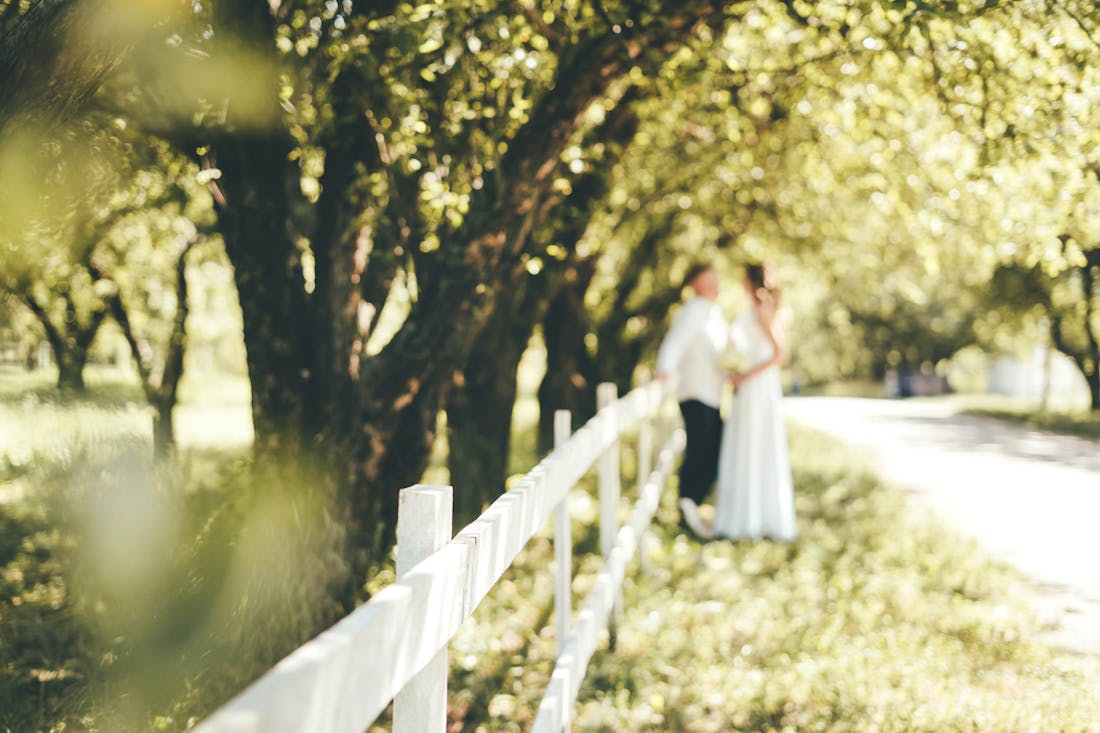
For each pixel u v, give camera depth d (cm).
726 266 1723
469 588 225
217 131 493
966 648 534
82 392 1244
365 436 560
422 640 183
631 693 470
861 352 6278
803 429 2231
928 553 779
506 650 526
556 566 402
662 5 525
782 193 1270
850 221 1324
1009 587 677
